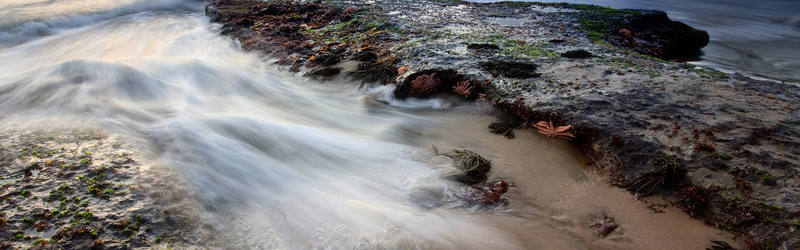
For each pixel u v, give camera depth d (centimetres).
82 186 461
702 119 575
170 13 1853
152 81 817
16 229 395
